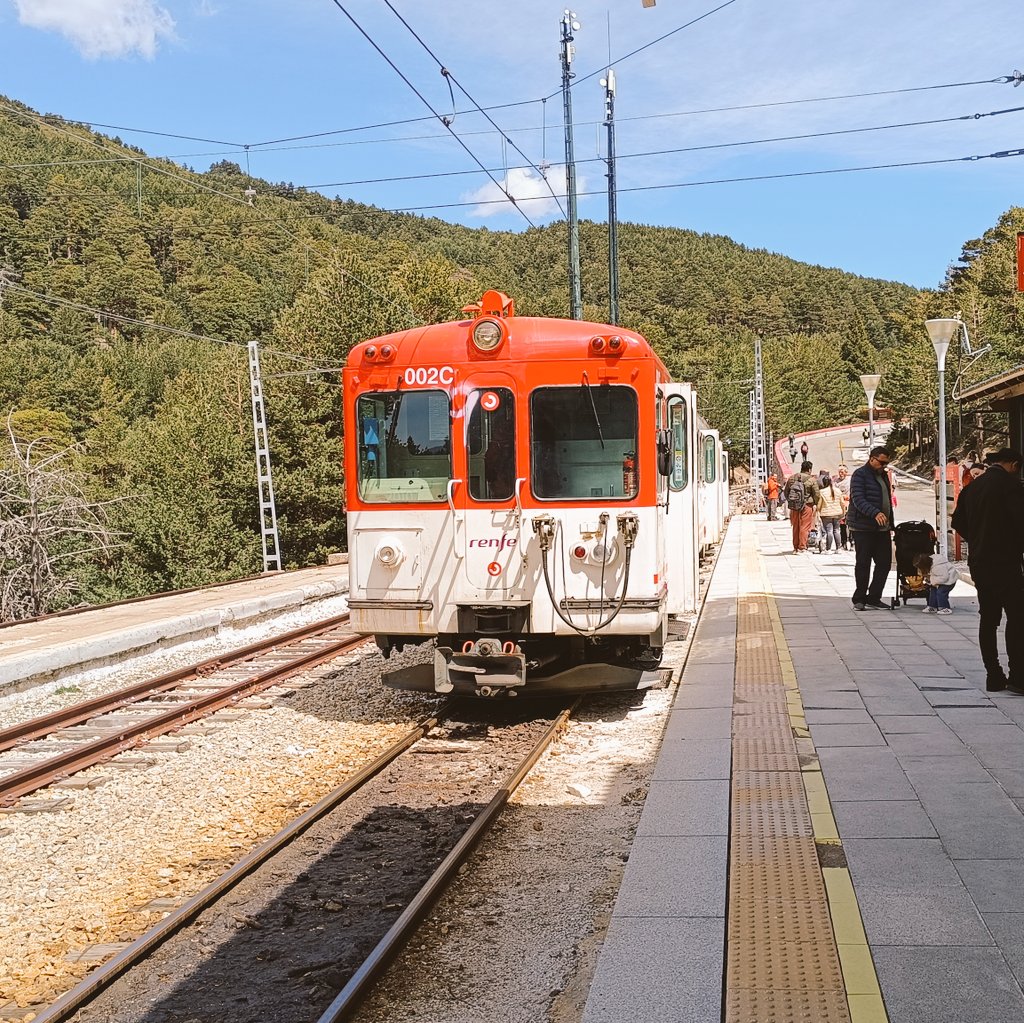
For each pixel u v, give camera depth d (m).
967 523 8.55
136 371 102.50
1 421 68.62
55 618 18.02
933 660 9.91
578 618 8.82
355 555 9.30
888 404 82.12
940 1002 3.57
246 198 20.98
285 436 38.22
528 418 8.89
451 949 4.75
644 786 7.14
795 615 13.45
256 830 6.70
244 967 4.76
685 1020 3.57
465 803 6.98
